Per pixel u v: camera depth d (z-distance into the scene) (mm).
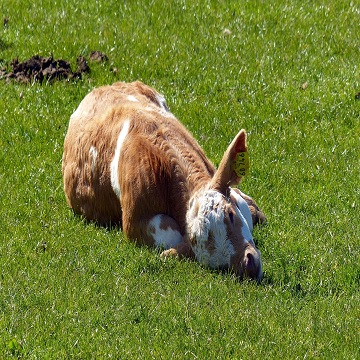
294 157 16344
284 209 14328
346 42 21172
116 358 9773
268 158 16156
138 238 12539
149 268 11875
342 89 18844
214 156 16062
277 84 19156
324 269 12312
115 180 12961
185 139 12914
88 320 10523
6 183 14922
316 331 10484
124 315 10672
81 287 11336
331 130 17453
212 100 18500
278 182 15312
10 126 17203
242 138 11664
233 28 21703
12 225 13406
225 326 10453
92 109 14062
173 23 21891
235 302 11031
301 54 20547
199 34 21344
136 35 21016
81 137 13727
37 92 18406
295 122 17797
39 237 12977
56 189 14805
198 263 11945
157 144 12617
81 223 13570
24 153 16203
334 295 11570
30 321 10484
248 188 14969
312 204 14562
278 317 10742
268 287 11547
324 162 16141
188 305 10867
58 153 16219
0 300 10953
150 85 19016
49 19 21750
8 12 22188
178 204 12297
